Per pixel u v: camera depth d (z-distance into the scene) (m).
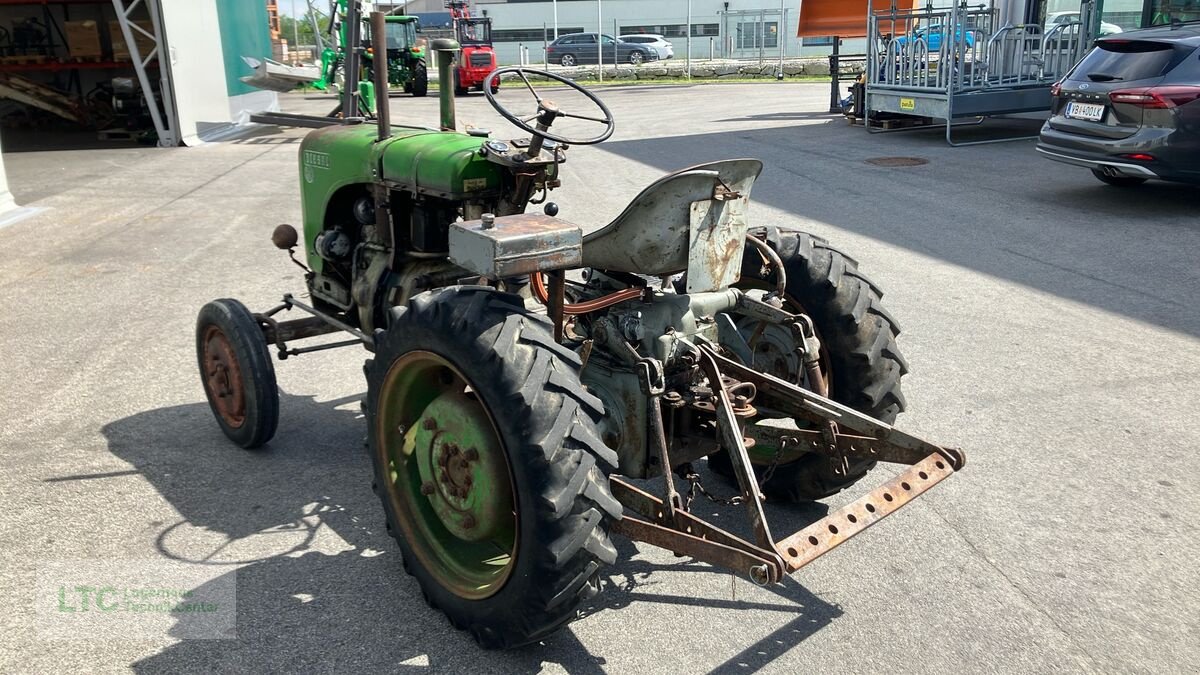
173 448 4.04
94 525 3.37
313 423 4.34
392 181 3.65
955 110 12.59
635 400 2.87
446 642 2.71
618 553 3.24
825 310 3.26
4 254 7.70
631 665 2.61
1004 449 3.96
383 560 3.16
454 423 2.68
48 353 5.29
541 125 3.28
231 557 3.16
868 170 10.81
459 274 3.76
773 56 37.44
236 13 17.62
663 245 2.71
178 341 5.48
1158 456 3.87
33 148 14.53
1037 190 9.34
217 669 2.58
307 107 22.03
